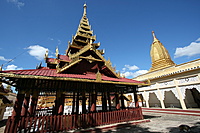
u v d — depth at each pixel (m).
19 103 8.36
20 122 8.09
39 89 9.36
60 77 9.21
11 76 7.48
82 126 10.09
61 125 9.28
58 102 10.55
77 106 15.44
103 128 10.42
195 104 24.11
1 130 12.07
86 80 10.38
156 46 37.78
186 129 9.21
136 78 36.62
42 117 8.89
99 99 47.50
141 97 33.38
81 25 27.52
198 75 18.50
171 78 22.97
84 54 13.77
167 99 29.30
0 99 16.61
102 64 14.68
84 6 31.75
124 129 10.73
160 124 12.41
